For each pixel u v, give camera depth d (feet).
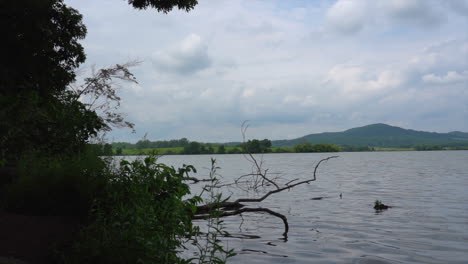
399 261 22.52
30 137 26.68
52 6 37.22
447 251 24.81
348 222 35.83
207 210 32.27
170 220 16.87
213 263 15.85
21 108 25.16
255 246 26.08
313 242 27.53
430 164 190.29
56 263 14.28
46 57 37.40
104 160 21.59
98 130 30.86
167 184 18.56
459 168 147.95
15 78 35.06
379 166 168.14
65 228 17.56
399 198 54.70
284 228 32.86
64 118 28.89
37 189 20.16
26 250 14.96
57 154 28.12
